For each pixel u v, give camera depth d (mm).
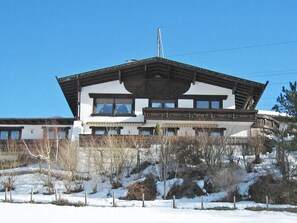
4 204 22031
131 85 37188
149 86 37188
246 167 26516
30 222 16594
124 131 35750
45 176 28344
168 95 37000
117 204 22547
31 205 21734
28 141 33281
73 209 20578
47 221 16891
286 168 24375
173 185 25203
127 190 25203
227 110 34625
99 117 36250
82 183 27328
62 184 27359
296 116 24656
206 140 27297
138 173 27312
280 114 26984
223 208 21078
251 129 35062
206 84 37156
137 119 36125
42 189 26656
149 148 28328
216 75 35812
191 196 24422
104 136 30391
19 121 36875
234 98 36750
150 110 34594
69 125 36562
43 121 36781
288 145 24172
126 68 36469
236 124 35062
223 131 34969
